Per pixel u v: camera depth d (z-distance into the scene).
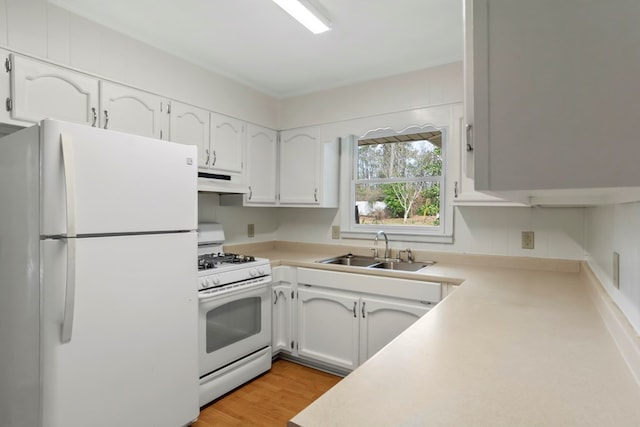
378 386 0.77
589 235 2.03
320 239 3.29
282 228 3.51
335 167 3.16
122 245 1.59
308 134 3.06
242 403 2.20
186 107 2.43
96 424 1.49
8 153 1.57
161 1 1.82
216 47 2.32
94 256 1.50
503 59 0.52
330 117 2.95
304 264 2.65
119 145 1.58
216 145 2.64
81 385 1.45
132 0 1.80
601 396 0.73
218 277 2.18
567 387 0.77
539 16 0.50
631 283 0.98
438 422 0.64
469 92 0.67
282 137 3.21
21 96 1.67
